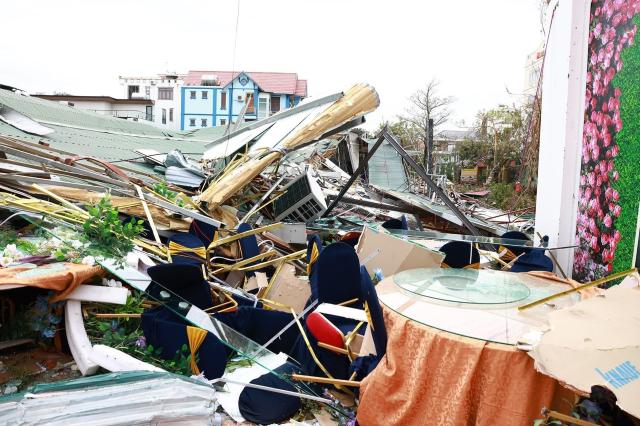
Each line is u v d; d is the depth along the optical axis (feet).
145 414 8.81
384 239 17.62
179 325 11.87
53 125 36.37
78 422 8.41
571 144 18.49
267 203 25.34
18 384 10.44
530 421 8.01
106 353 10.88
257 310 13.73
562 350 7.73
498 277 12.95
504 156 86.58
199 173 30.09
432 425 8.62
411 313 9.93
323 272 13.65
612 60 15.93
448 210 37.22
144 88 189.26
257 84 152.46
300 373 11.91
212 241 19.42
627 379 7.09
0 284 10.46
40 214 14.80
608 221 16.07
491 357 8.27
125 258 13.73
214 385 11.50
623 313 8.85
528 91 86.12
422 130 117.39
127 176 23.79
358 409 9.77
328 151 47.06
